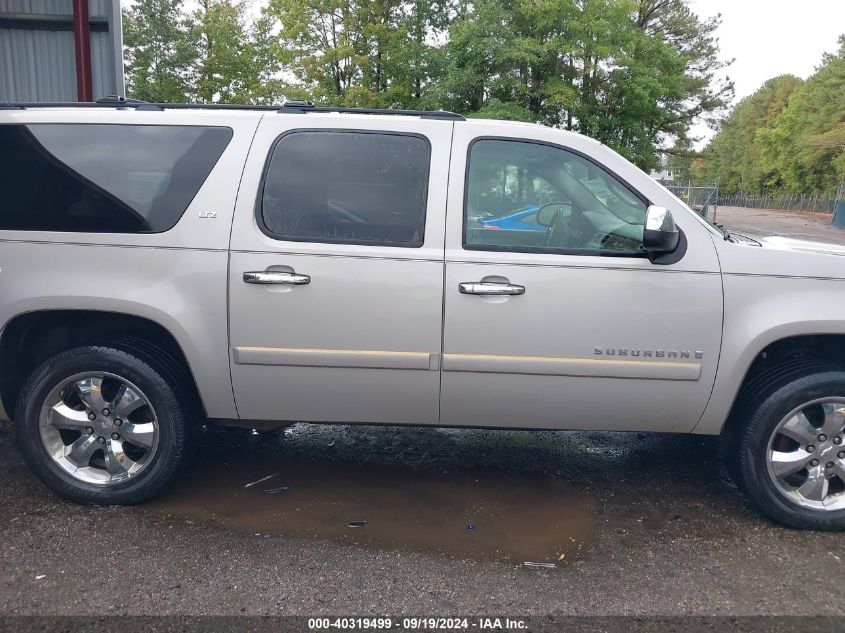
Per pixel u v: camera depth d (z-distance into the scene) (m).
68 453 3.63
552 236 3.48
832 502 3.49
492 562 3.17
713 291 3.36
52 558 3.12
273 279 3.38
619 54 25.61
